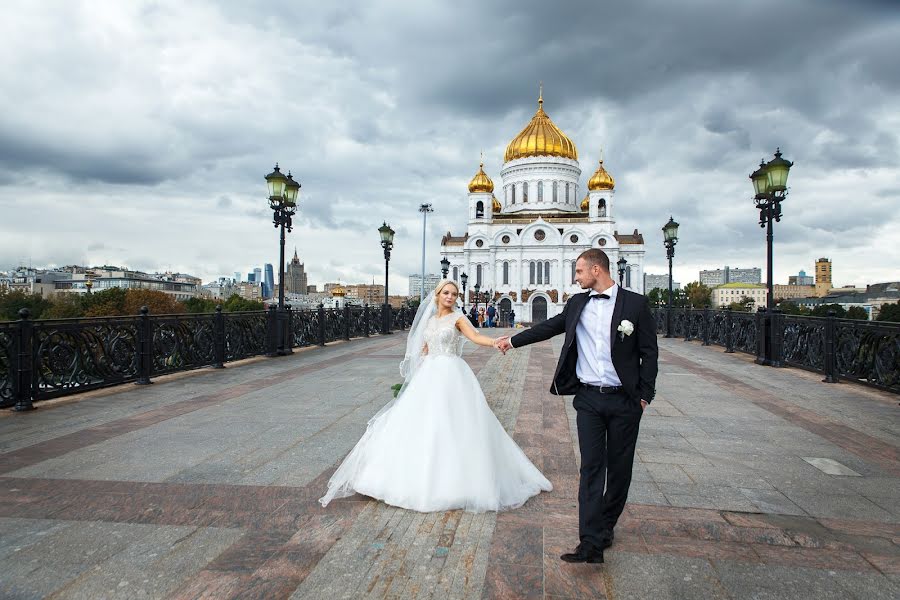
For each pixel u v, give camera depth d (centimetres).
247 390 872
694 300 12781
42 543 347
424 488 396
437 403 416
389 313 2361
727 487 449
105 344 867
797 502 419
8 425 643
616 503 332
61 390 789
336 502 414
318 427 633
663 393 861
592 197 6712
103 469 487
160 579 305
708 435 611
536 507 407
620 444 327
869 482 463
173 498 421
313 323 1659
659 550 342
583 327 341
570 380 341
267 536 358
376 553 336
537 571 315
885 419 688
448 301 446
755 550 343
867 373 890
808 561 329
